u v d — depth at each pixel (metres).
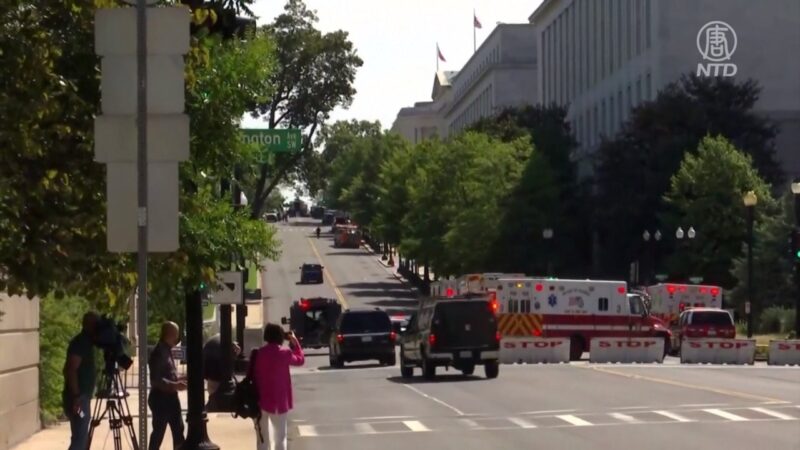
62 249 18.25
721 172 111.81
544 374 62.78
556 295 83.00
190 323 29.59
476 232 131.00
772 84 144.12
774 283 105.50
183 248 22.16
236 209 30.30
